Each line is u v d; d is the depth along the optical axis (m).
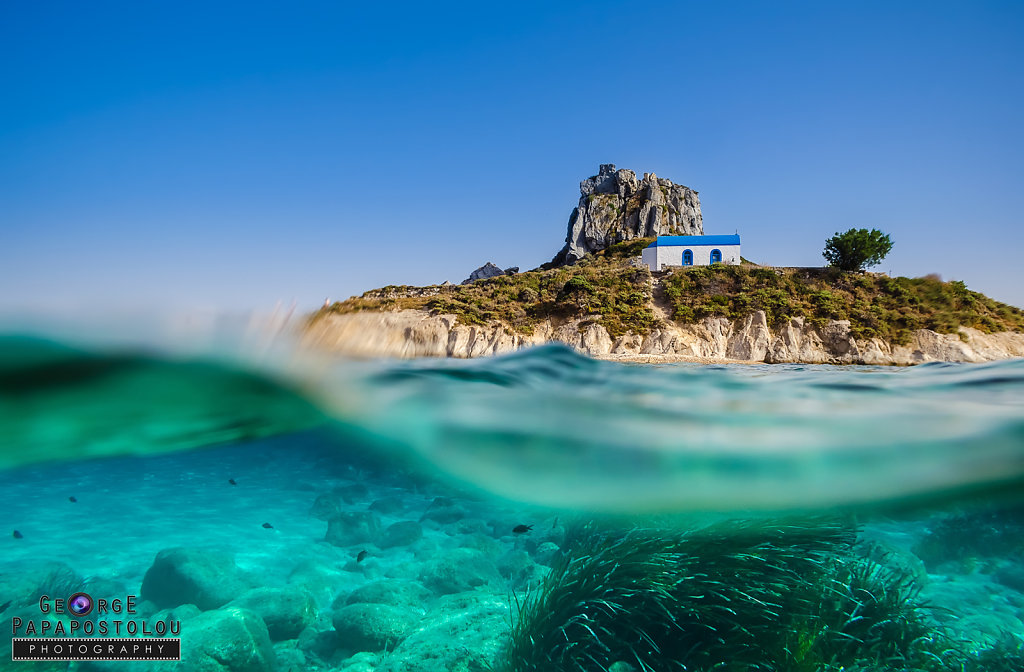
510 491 7.68
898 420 5.34
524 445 6.11
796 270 43.22
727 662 3.74
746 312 39.00
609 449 5.80
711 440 5.42
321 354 4.99
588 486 6.58
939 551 7.28
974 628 5.01
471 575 6.02
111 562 6.77
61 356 3.55
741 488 6.21
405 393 5.67
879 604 4.44
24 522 8.41
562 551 6.19
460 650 4.25
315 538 7.89
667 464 5.81
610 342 38.50
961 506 7.74
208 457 9.15
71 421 4.92
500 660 4.11
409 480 10.44
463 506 9.74
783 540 4.60
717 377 8.14
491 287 47.31
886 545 6.45
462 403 5.77
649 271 46.03
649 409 5.46
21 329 3.28
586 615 3.99
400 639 4.82
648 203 90.06
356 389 5.42
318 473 10.87
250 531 8.13
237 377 4.68
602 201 92.31
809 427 5.29
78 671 4.02
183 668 3.99
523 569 6.25
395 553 7.29
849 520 5.06
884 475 6.00
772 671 3.70
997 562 6.86
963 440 5.45
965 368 9.17
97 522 8.45
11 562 6.62
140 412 5.13
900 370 10.85
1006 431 5.43
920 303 37.81
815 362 35.34
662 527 5.10
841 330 36.03
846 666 3.83
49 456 6.20
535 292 45.19
